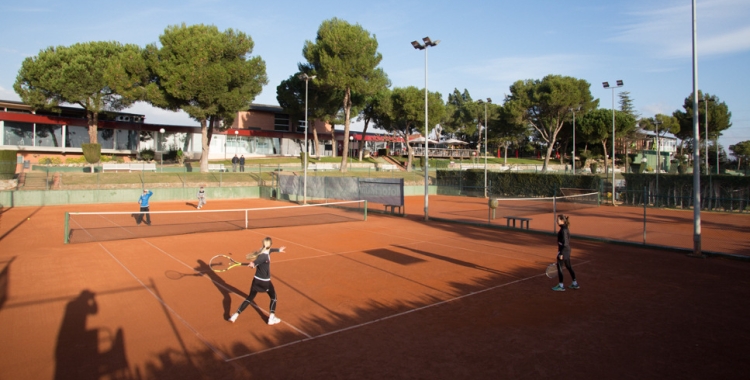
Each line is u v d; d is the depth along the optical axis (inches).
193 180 1526.8
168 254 567.8
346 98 1884.8
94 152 1562.5
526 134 3444.9
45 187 1291.8
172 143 2149.4
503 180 1732.3
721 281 445.7
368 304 366.0
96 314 338.0
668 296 391.9
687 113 2864.2
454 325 317.4
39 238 690.8
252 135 2359.7
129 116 2057.1
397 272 478.0
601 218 1034.7
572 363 254.2
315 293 396.8
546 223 933.8
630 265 520.4
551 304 367.6
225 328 310.3
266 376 237.9
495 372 242.5
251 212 1122.7
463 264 520.1
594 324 319.9
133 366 250.2
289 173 1792.6
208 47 1526.8
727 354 267.0
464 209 1246.3
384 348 276.4
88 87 1640.0
